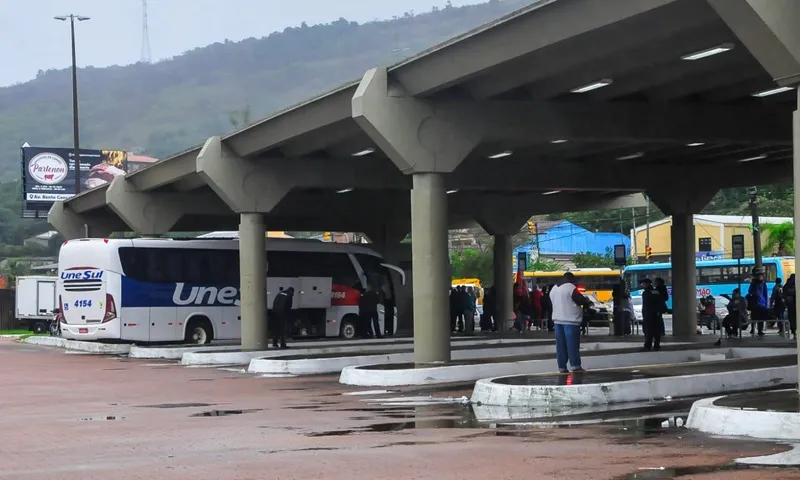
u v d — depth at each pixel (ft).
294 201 139.13
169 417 52.70
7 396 67.67
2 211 497.87
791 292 118.11
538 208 156.76
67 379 82.79
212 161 102.17
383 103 74.43
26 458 38.78
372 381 71.15
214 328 130.41
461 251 319.06
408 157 75.10
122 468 35.45
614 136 79.30
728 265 206.90
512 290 159.02
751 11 45.65
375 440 41.50
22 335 189.16
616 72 68.69
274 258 138.72
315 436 43.32
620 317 135.03
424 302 76.84
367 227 166.71
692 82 76.07
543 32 61.46
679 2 53.57
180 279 128.26
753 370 62.80
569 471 32.68
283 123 92.43
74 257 126.31
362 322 135.23
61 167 273.54
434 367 72.74
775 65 47.47
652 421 46.47
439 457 36.32
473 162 110.11
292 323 139.85
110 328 123.65
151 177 123.24
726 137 82.58
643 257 278.87
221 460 36.81
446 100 76.02
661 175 122.62
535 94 76.95
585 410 52.26
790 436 39.60
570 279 64.59
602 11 56.80
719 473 31.83
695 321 132.16
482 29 65.05
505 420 48.14
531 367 76.23
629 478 31.19
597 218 344.69
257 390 68.95
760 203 279.90
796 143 47.21
